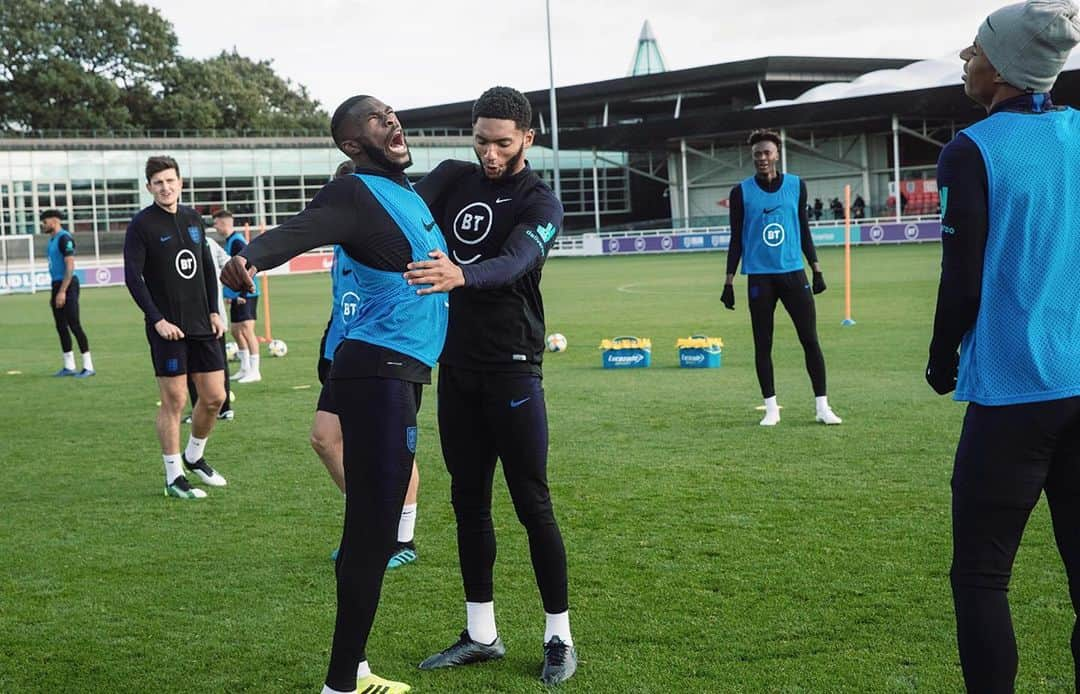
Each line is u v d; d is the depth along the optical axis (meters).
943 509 5.60
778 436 7.67
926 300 18.44
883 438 7.45
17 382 12.44
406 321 3.38
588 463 7.01
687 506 5.84
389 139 3.42
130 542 5.54
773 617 4.16
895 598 4.32
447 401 3.91
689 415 8.70
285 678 3.78
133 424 9.36
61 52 61.25
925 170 51.44
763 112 46.84
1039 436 2.78
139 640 4.16
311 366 13.18
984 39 2.90
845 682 3.55
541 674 3.74
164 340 6.42
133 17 63.50
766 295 7.95
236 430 8.79
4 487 6.90
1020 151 2.78
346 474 3.40
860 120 45.59
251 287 3.01
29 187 47.81
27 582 4.90
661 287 25.61
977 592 2.84
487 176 3.96
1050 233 2.78
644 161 62.28
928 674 3.60
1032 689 3.46
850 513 5.58
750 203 7.91
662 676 3.66
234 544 5.45
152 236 6.41
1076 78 36.97
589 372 11.66
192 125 63.88
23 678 3.80
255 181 52.16
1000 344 2.80
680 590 4.50
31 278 34.44
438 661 3.84
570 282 28.95
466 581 3.91
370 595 3.35
